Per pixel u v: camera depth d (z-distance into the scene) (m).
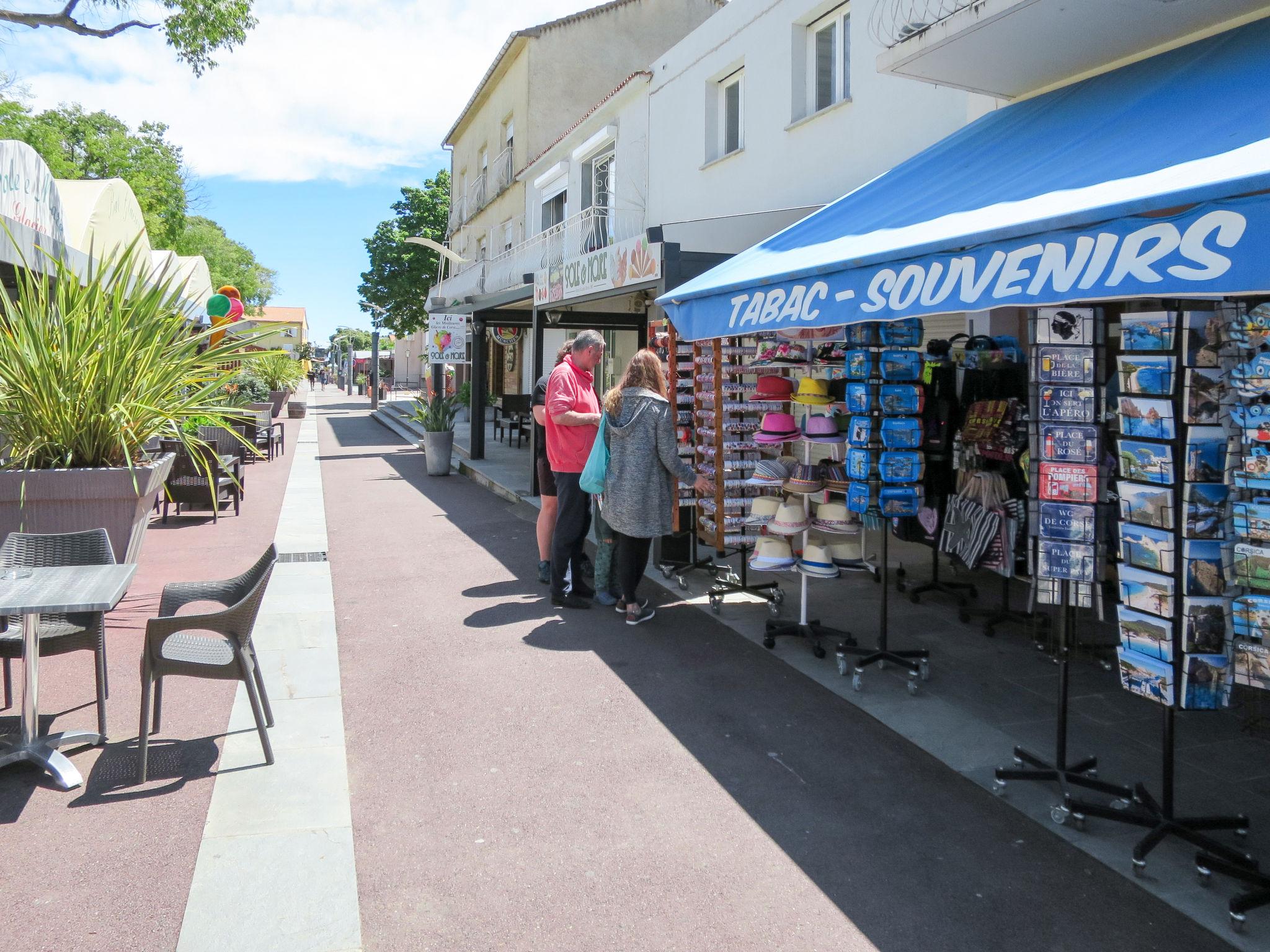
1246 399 2.80
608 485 5.66
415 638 5.52
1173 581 2.95
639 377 5.60
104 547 4.21
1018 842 3.21
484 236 25.19
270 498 11.75
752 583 6.82
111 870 2.90
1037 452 3.79
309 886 2.84
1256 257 2.45
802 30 9.38
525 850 3.11
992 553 5.52
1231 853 2.92
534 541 8.73
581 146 15.71
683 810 3.41
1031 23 4.97
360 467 15.55
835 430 5.15
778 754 3.91
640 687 4.70
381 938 2.61
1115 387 5.03
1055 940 2.64
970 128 6.15
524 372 23.67
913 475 4.79
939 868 3.03
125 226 9.09
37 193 6.46
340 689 4.62
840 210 5.85
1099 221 2.90
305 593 6.55
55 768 3.52
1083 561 3.44
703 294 5.45
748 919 2.74
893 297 3.83
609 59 21.05
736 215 8.97
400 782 3.61
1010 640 5.54
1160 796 3.52
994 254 3.32
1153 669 3.03
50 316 5.91
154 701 3.97
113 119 29.70
